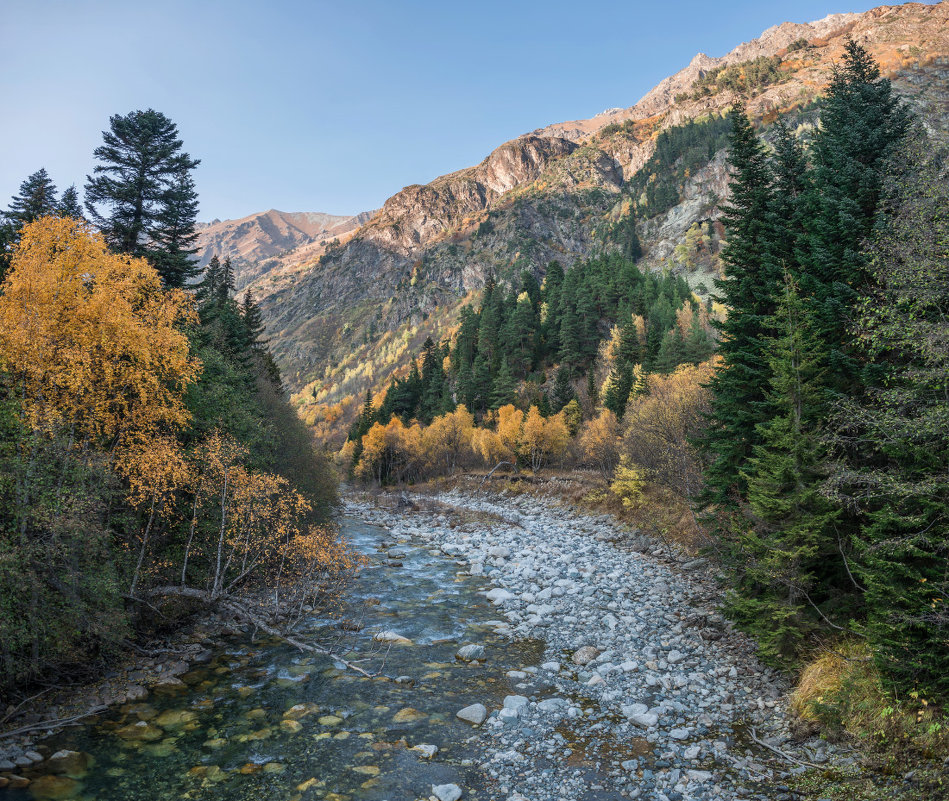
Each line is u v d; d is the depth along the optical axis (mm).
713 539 21875
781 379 14906
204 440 23812
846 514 14602
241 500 20578
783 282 20203
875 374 14500
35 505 13305
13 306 14516
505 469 82875
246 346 49062
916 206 11234
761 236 21422
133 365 16812
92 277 16875
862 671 11438
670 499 35969
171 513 19562
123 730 12258
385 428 102375
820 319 16484
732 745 11086
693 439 24109
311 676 15438
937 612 9742
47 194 40312
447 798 9578
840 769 9672
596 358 111000
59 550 13680
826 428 14297
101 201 32000
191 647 17328
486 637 18766
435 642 18250
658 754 10859
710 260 183875
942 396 11266
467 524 47469
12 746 11320
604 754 10977
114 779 10312
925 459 11500
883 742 9977
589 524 43562
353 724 12555
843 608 13898
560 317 124688
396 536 43250
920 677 10320
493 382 109750
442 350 158500
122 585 16422
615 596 23047
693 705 12914
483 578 28078
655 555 30359
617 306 124625
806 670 12742
